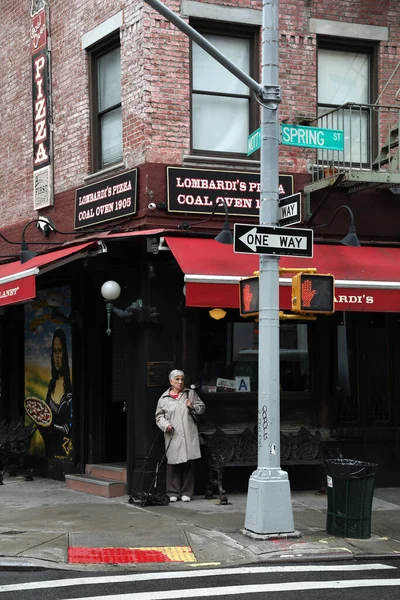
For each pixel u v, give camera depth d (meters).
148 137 12.34
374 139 13.88
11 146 16.42
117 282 13.27
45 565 8.45
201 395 12.60
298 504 11.73
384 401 13.44
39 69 15.18
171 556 8.83
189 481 12.03
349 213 12.02
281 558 8.75
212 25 12.95
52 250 14.40
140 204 12.36
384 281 11.91
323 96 13.67
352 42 13.75
